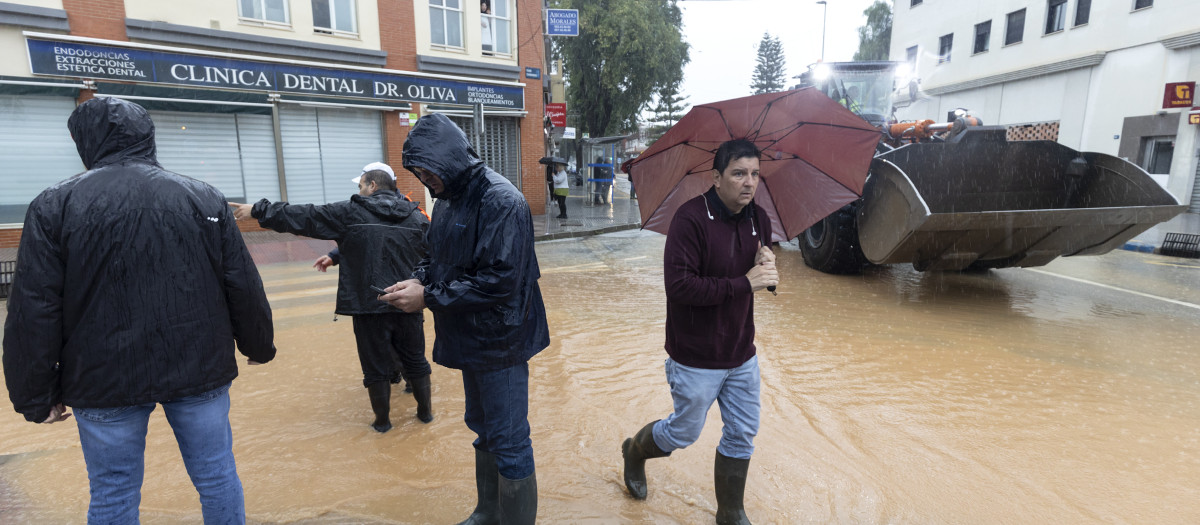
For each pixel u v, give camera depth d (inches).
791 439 129.4
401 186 550.3
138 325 71.0
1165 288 276.4
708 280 84.3
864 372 168.2
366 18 510.3
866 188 252.4
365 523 101.5
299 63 478.0
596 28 1005.8
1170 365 172.9
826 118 90.5
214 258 76.7
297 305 250.1
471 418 94.3
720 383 90.4
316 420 141.3
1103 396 150.9
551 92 866.1
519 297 83.5
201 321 75.7
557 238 479.5
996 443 127.1
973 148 262.5
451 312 79.6
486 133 608.1
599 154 791.1
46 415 71.7
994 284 283.9
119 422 73.6
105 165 72.1
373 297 123.7
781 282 286.8
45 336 67.4
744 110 89.1
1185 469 116.2
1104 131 683.4
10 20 370.3
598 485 113.0
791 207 105.3
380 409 133.7
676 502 107.4
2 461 120.7
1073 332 205.6
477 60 579.8
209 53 439.2
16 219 396.2
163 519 101.5
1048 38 743.1
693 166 102.5
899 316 226.5
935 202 266.8
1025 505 105.2
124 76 410.9
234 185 472.4
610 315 233.9
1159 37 619.2
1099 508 104.1
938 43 931.3
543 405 148.4
